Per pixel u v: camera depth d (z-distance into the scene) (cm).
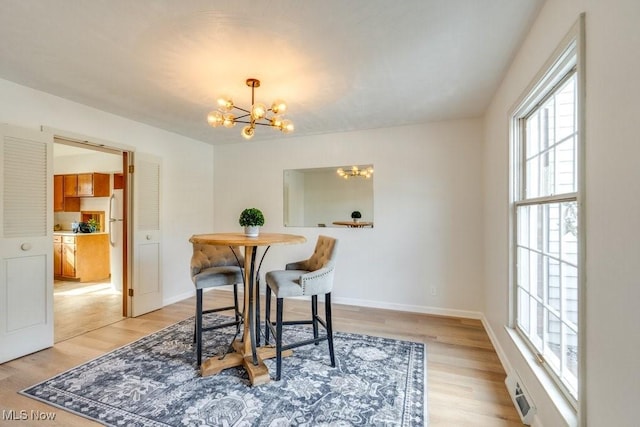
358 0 154
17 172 249
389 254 386
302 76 241
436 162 366
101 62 218
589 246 116
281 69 229
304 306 394
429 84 256
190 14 165
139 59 214
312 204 425
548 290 175
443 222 364
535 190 201
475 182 351
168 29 179
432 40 191
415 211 374
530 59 180
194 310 375
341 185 410
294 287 219
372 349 266
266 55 209
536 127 200
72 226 576
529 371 177
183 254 427
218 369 225
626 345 93
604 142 106
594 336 111
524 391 181
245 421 174
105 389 204
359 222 399
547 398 148
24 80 247
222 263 279
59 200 585
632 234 91
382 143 390
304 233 429
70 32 181
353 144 404
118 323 329
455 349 268
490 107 299
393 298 384
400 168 381
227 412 181
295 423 173
